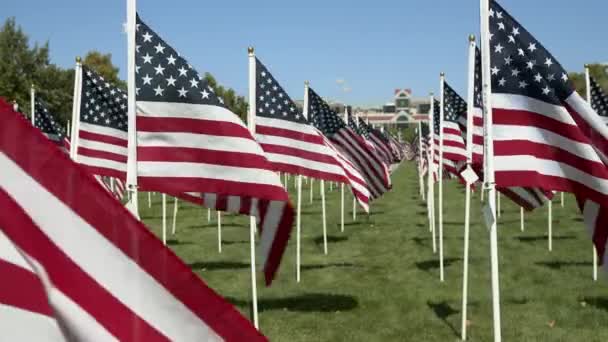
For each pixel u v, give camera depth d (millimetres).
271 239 9336
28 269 3164
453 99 15766
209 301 3451
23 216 3160
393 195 36656
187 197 9547
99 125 12211
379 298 12789
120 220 3332
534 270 15352
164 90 7801
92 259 3285
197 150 7824
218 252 18219
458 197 35562
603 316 11406
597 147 7738
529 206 11328
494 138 7703
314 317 11492
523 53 7672
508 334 10414
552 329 10695
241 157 7879
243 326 3492
